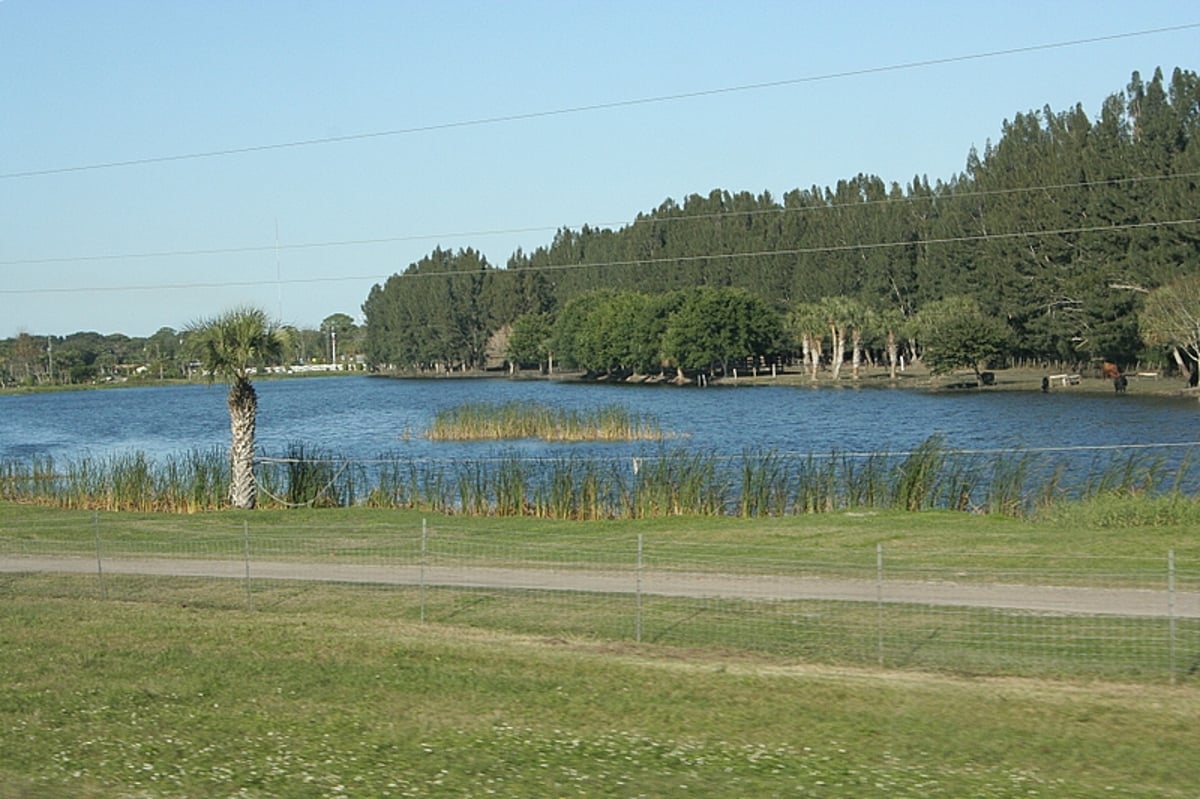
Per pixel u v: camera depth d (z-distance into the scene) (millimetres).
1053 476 36406
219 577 25469
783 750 13250
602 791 11992
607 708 15188
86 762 13195
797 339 134500
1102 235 99125
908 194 139625
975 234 119188
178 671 17562
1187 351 89188
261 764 13078
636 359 138000
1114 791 11727
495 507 37000
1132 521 28375
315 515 34688
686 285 151625
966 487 34812
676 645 18547
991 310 112188
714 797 11758
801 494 35562
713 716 14695
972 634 18281
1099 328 97375
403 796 11961
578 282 175000
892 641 18125
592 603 21547
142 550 29188
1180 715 14242
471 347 183000
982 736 13625
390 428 82438
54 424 98688
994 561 23734
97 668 17844
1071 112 109375
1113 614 19125
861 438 65250
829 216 138625
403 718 14953
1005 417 75812
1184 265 92562
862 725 14148
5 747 13781
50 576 26203
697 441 64812
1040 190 105938
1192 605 19594
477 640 19172
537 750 13453
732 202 156375
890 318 121625
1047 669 16438
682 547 26891
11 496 42250
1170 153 99312
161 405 127688
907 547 25828
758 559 24891
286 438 76000
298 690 16375
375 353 197750
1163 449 51375
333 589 23797
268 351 38188
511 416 68375
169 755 13461
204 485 39250
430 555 27016
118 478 40219
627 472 41312
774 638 18625
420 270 196875
